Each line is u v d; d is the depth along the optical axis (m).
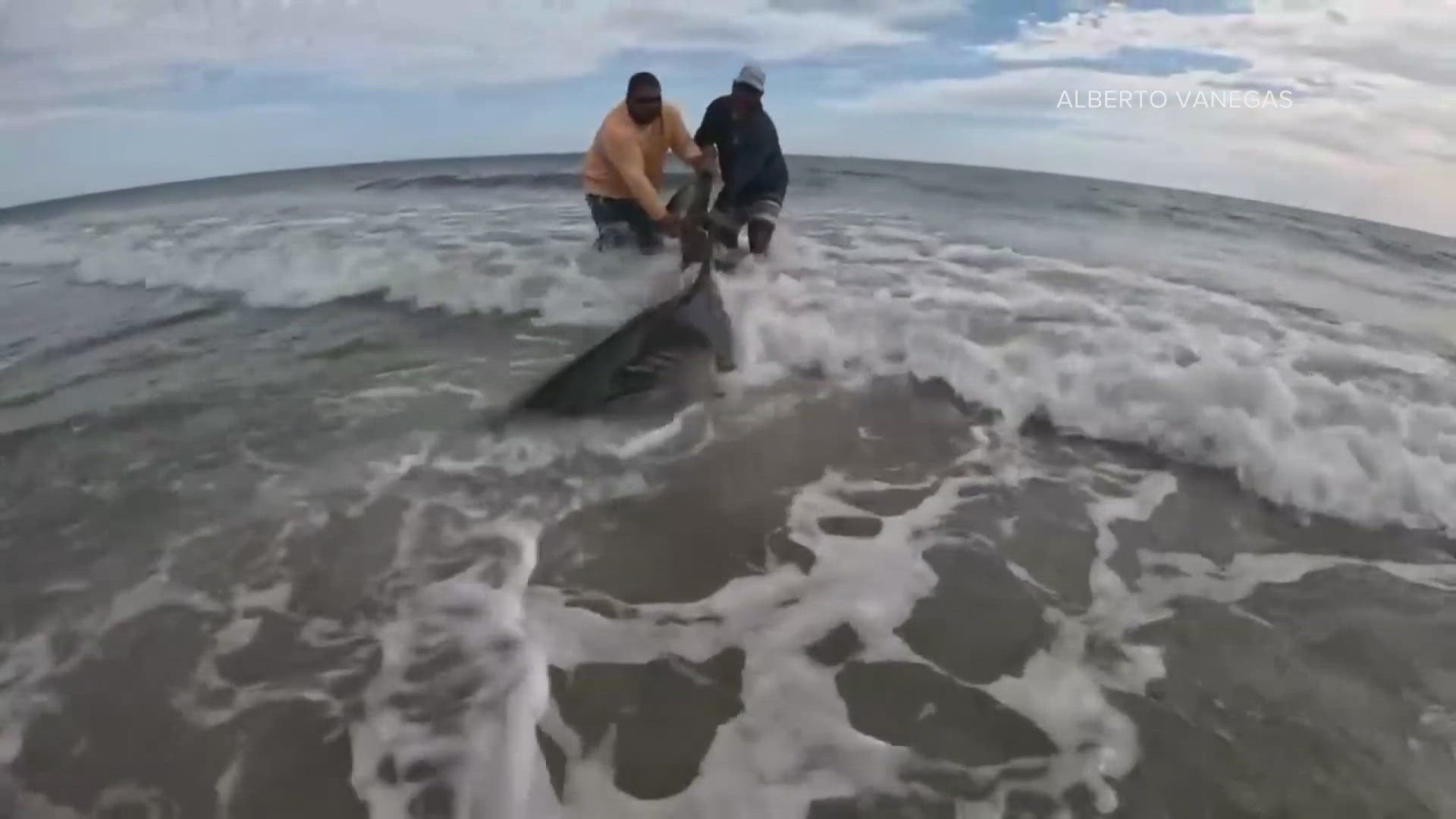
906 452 3.57
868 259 5.63
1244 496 3.30
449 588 2.72
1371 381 3.93
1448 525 3.11
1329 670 2.46
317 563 2.85
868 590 2.76
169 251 6.58
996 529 3.08
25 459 3.53
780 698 2.35
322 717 2.26
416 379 4.18
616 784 2.10
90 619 2.62
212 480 3.33
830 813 2.02
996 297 4.85
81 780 2.11
